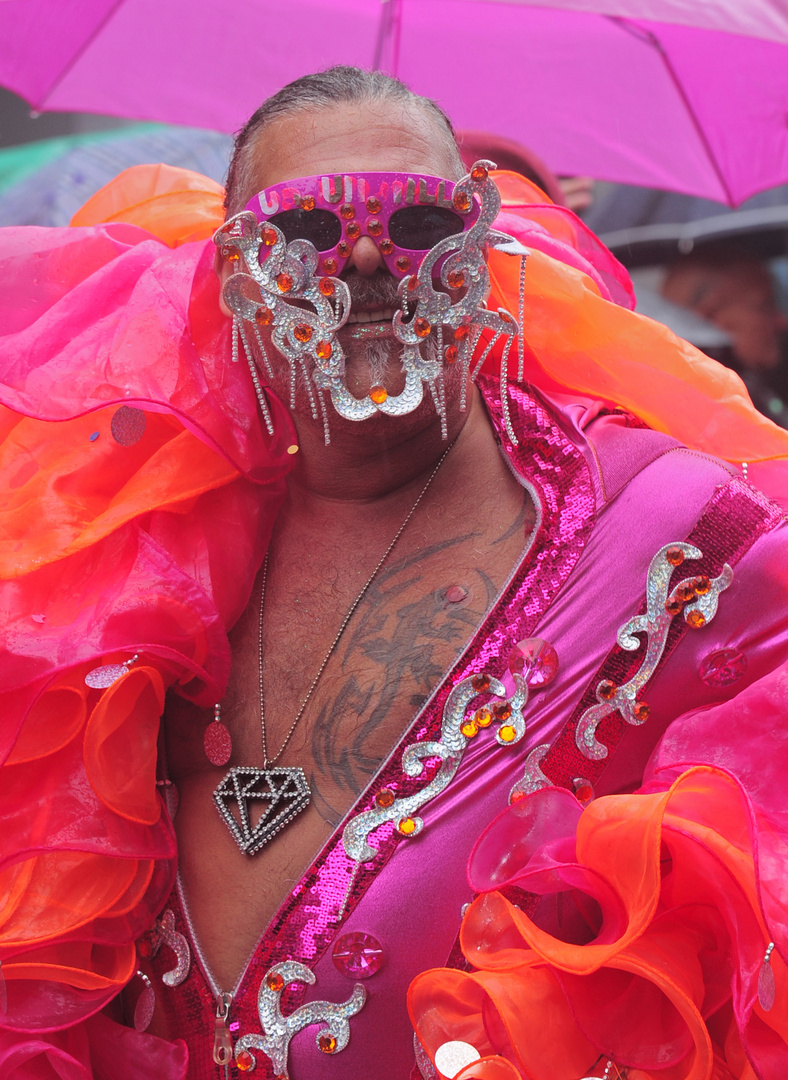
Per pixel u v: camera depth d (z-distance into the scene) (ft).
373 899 6.30
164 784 6.94
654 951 5.63
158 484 7.00
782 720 5.86
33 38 14.96
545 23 14.40
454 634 6.64
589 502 6.77
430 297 6.51
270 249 6.53
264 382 7.07
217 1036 6.44
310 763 6.67
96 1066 6.81
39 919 6.41
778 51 14.29
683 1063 5.76
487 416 7.38
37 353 7.07
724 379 7.64
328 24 14.20
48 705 6.69
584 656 6.47
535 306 7.57
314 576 7.08
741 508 6.61
